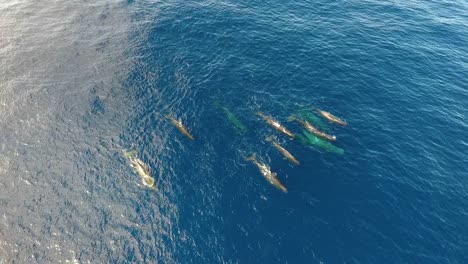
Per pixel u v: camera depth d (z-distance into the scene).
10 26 75.94
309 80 63.94
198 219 45.75
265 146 53.66
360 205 47.22
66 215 45.91
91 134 54.97
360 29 75.94
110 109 58.59
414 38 74.12
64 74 64.75
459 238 44.19
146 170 50.47
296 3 83.19
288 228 44.88
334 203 47.41
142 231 44.69
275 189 48.75
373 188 49.00
